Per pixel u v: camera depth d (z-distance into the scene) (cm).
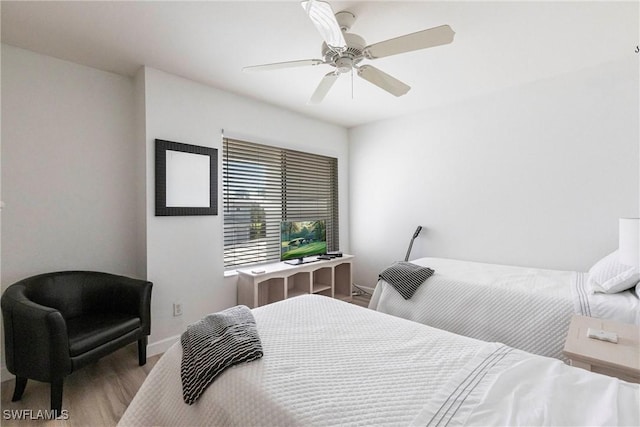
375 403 90
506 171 298
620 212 242
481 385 97
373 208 407
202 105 276
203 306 277
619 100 240
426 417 84
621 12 177
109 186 252
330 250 418
